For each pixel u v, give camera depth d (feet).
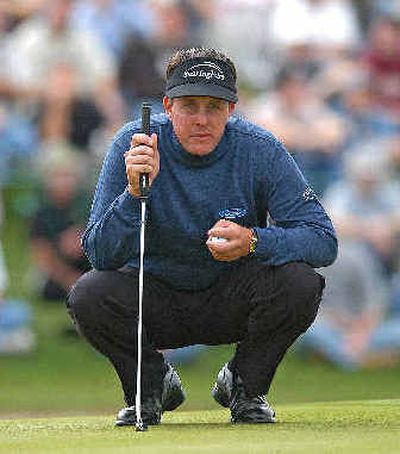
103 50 116.78
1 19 117.60
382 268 106.32
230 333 50.21
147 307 49.01
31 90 115.24
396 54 119.03
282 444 38.99
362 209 107.14
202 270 48.67
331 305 104.83
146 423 48.11
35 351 103.86
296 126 114.01
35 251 107.55
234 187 47.62
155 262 48.73
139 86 115.44
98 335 48.14
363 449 37.35
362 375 101.86
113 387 95.96
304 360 105.60
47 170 108.27
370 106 118.01
